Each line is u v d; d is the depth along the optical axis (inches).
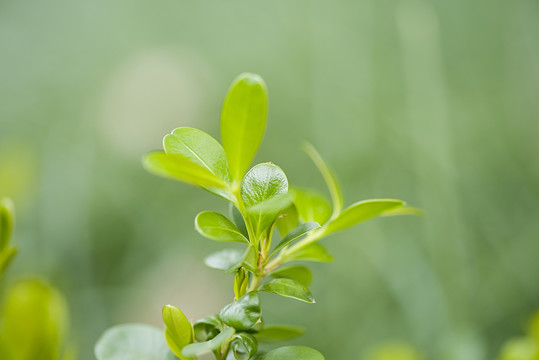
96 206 39.7
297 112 45.2
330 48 45.3
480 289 31.0
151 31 53.7
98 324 30.4
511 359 10.9
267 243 9.0
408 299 30.0
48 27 55.0
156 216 40.3
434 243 29.5
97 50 53.0
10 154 20.5
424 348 27.9
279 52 49.6
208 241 38.2
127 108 47.5
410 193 37.0
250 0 53.3
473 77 46.0
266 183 8.8
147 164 8.5
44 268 24.0
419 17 33.4
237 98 8.7
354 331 31.4
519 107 43.9
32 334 9.2
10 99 49.6
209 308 34.4
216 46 51.9
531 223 35.2
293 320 31.9
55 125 47.2
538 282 31.9
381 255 33.2
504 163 40.1
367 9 47.9
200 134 8.8
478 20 48.6
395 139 39.9
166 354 9.1
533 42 46.4
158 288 35.4
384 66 45.4
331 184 9.3
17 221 32.5
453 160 32.8
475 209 35.8
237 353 8.7
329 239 35.3
